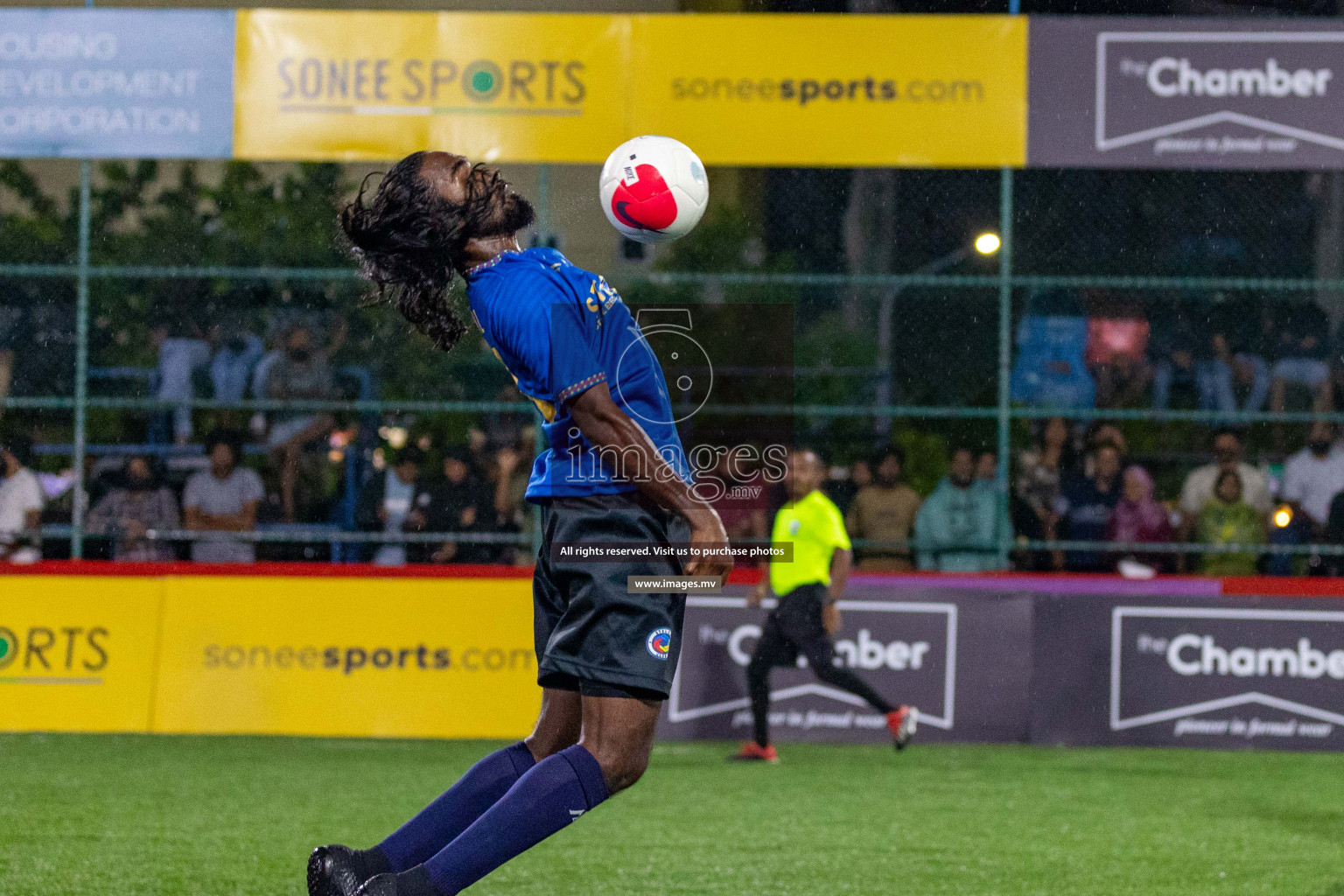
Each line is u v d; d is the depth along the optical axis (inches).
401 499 1106.1
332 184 1153.4
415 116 1009.5
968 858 658.8
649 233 455.8
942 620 1030.4
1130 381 1119.0
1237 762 974.4
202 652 1029.2
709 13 1091.3
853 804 802.8
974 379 1101.1
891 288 1099.3
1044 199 1128.2
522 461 1108.5
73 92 1010.1
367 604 1035.3
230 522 1104.8
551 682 415.5
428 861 369.1
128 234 1139.3
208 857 647.8
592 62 1008.2
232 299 1128.8
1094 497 1113.4
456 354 1131.9
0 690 1022.4
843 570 955.3
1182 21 1000.2
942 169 1119.0
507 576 1040.8
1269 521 1113.4
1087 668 1024.9
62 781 850.1
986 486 1101.1
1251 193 1131.3
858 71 1005.8
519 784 377.7
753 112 1005.2
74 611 1032.8
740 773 910.4
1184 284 1081.4
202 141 1011.3
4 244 1134.4
